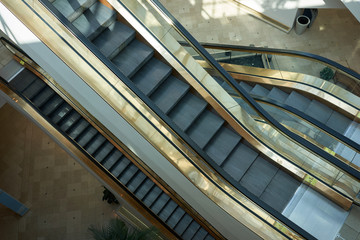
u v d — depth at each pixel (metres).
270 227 7.74
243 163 8.73
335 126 10.65
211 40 14.10
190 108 8.41
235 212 7.86
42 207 12.11
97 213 12.03
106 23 7.71
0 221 11.88
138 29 7.77
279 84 11.36
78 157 9.95
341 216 8.44
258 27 14.27
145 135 7.52
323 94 10.69
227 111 8.34
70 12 7.39
